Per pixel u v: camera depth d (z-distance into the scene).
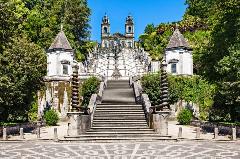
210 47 32.69
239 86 26.69
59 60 53.81
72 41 68.31
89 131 29.47
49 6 71.56
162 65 29.50
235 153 21.03
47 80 50.22
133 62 85.62
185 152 21.36
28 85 35.19
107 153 21.00
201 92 47.72
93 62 81.69
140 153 20.91
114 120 32.00
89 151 21.92
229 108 33.25
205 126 36.66
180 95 46.97
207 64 32.62
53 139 27.73
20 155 20.67
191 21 79.75
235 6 29.50
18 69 33.22
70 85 50.06
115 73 67.56
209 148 23.17
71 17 72.00
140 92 40.28
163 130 28.39
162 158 19.19
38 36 62.66
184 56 52.81
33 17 62.22
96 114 33.50
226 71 27.94
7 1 31.14
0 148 23.84
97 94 38.53
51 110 44.50
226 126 31.67
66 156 20.12
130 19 136.00
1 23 30.50
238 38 28.38
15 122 37.03
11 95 31.45
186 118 41.44
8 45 33.41
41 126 40.75
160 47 86.06
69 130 28.28
